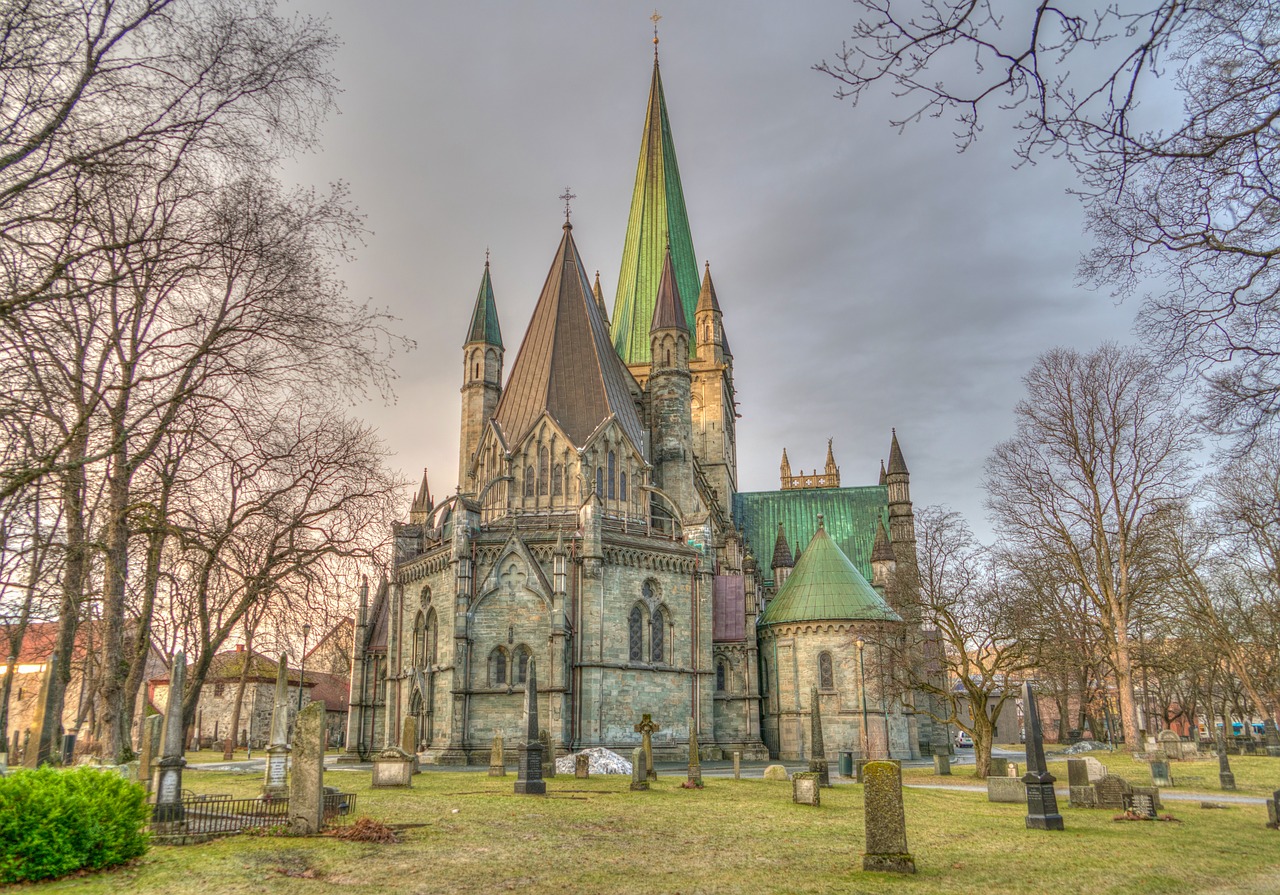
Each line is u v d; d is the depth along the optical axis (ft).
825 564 259.19
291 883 58.34
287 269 92.68
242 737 334.03
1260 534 194.80
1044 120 43.34
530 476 234.38
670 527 249.75
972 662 187.93
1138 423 211.20
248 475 108.58
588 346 252.62
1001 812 106.52
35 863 57.21
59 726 107.76
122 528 99.50
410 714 221.46
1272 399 58.29
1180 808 114.32
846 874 63.36
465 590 208.03
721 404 369.91
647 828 86.38
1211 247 51.49
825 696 243.60
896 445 377.50
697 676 229.86
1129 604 216.74
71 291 61.77
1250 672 284.41
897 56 42.27
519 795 114.52
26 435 68.95
